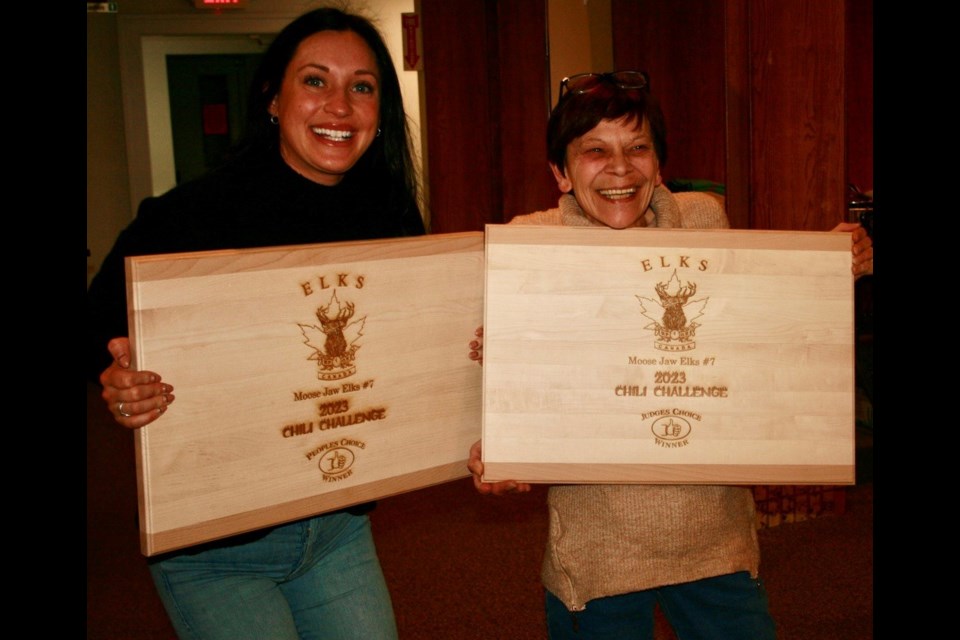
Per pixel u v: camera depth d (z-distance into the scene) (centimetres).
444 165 640
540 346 167
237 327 147
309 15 167
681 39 478
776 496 375
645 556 170
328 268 154
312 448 156
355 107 166
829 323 172
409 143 187
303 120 163
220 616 154
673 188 420
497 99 637
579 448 168
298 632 168
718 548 172
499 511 399
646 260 169
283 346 151
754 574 176
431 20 625
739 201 354
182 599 155
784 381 172
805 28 338
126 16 748
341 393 158
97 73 761
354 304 157
